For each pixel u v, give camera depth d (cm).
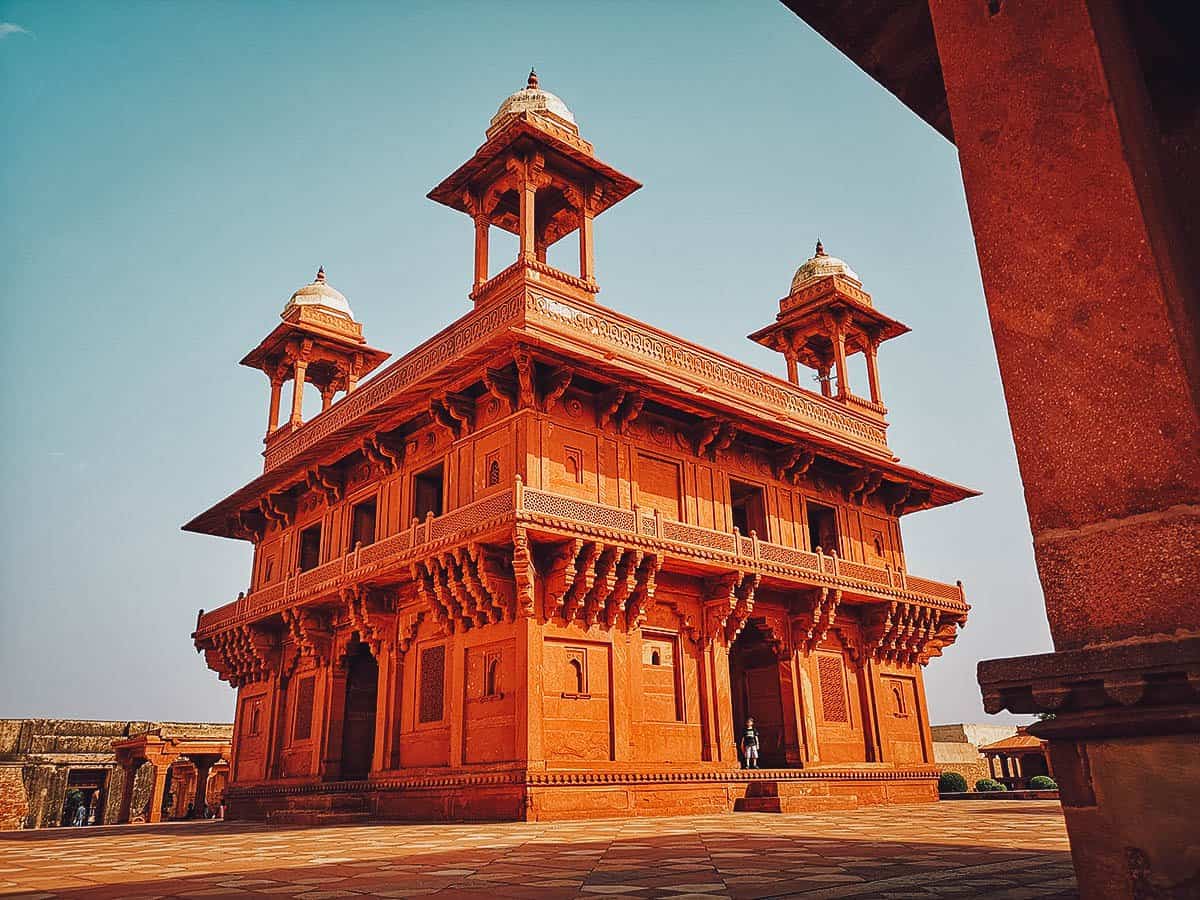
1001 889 403
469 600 1448
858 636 1919
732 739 1564
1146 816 209
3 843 1080
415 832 1065
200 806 2791
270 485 2055
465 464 1531
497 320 1485
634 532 1447
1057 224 250
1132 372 231
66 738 3212
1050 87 259
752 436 1770
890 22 388
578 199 1675
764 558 1650
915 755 1967
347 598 1672
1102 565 227
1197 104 324
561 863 596
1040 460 243
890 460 2022
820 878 467
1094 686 219
